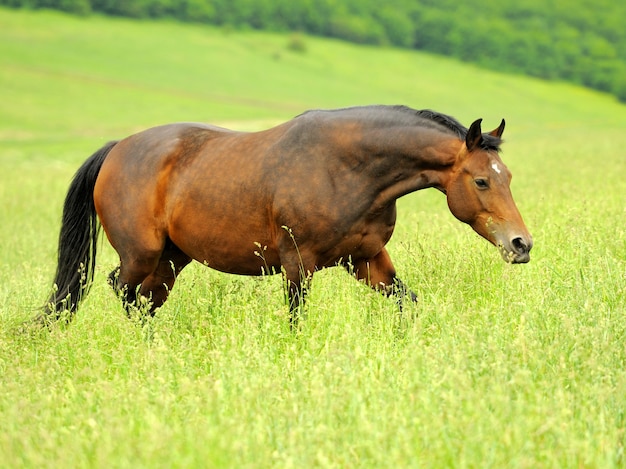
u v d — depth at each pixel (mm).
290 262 10742
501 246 9797
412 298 10984
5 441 7344
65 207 12969
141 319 11438
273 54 181875
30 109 105688
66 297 12445
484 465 6434
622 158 31688
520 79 198375
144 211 11930
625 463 6699
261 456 6777
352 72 179250
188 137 12000
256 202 10828
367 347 9555
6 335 11438
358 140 10375
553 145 51438
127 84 134125
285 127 11016
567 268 11742
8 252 20406
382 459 6578
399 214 21375
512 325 9805
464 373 7930
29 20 180125
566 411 6871
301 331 10438
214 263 11688
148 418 7469
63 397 8359
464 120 117188
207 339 10578
